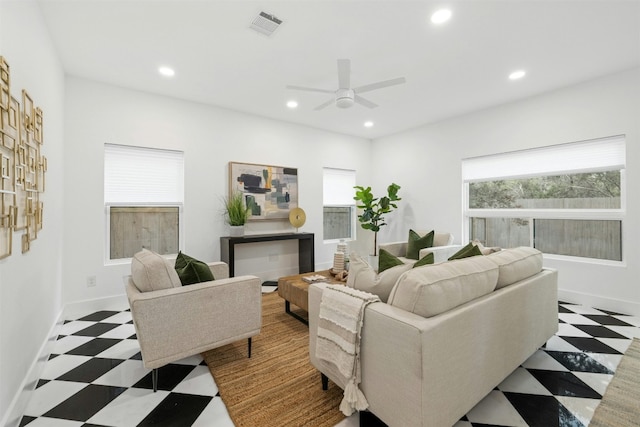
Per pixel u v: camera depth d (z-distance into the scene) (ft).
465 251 7.62
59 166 9.47
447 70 10.23
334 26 7.79
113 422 5.24
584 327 9.16
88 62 9.59
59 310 9.49
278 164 15.72
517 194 13.35
